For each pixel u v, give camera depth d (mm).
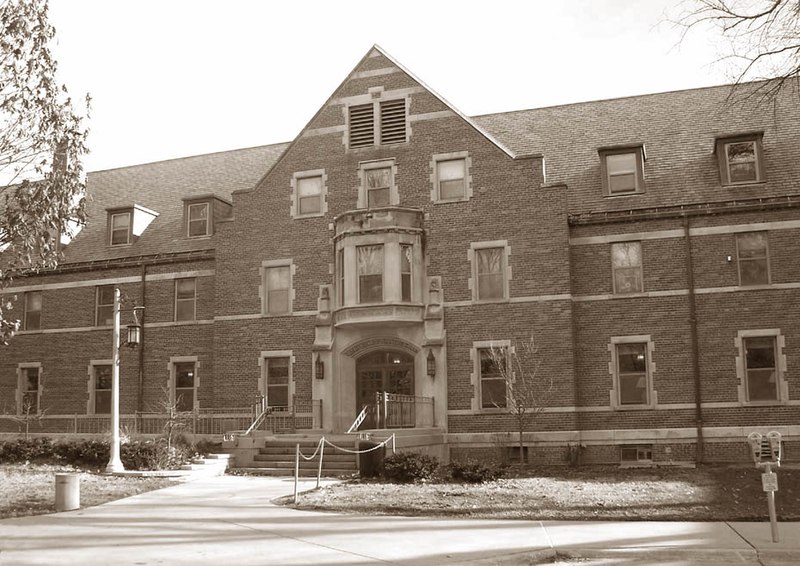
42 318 33312
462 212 27094
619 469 23125
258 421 26328
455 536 12031
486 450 25688
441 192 27484
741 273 25562
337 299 27562
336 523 13359
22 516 14508
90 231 34781
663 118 30094
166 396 29172
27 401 32938
